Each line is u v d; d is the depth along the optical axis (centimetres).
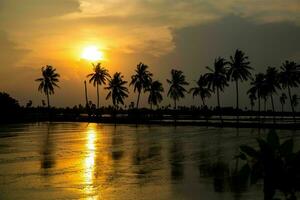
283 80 10375
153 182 2338
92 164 3105
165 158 3472
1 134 6712
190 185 2228
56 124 10919
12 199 1911
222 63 10475
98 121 12112
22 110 13662
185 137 5925
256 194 1958
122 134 6675
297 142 4325
